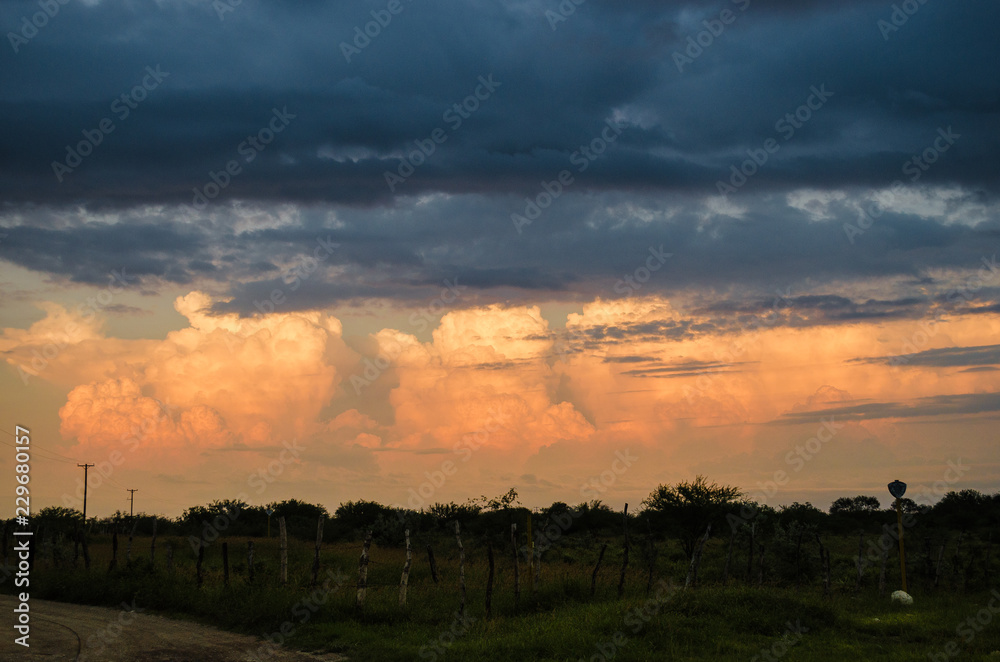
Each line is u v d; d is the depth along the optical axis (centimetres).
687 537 4016
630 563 3631
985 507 6638
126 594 2291
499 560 3519
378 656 1476
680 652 1453
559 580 2286
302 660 1463
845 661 1382
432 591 2161
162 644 1612
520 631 1630
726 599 1777
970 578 2630
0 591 2688
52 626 1855
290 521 8200
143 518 8256
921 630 1681
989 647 1511
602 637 1519
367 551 1856
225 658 1475
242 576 2502
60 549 3325
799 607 1775
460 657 1428
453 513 6297
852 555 3853
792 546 3189
